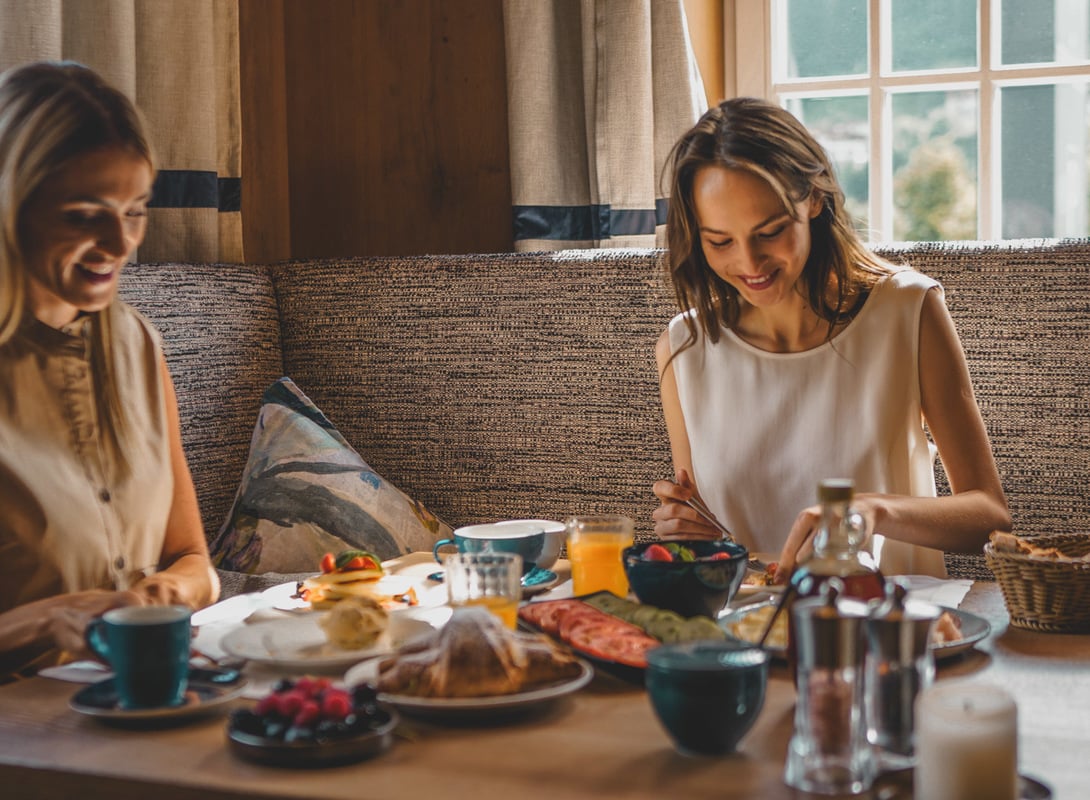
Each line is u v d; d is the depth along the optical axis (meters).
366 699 0.94
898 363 1.78
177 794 0.84
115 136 1.31
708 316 1.87
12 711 1.02
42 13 2.10
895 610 0.87
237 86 2.52
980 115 2.52
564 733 0.93
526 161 2.51
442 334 2.33
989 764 0.73
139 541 1.46
